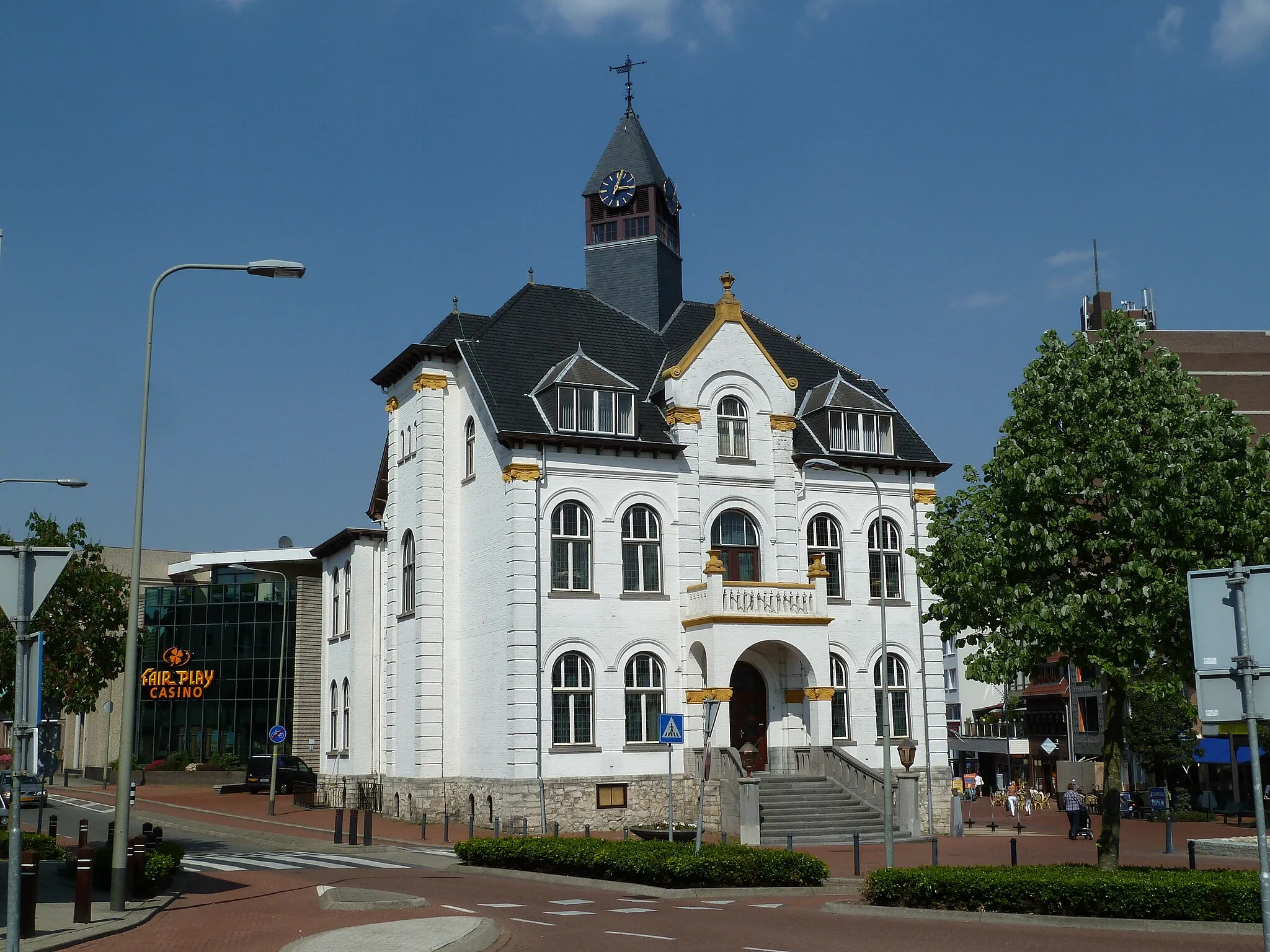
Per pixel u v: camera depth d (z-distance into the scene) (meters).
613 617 36.97
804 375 44.47
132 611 20.50
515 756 35.06
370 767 44.28
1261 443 22.08
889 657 40.69
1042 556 22.14
